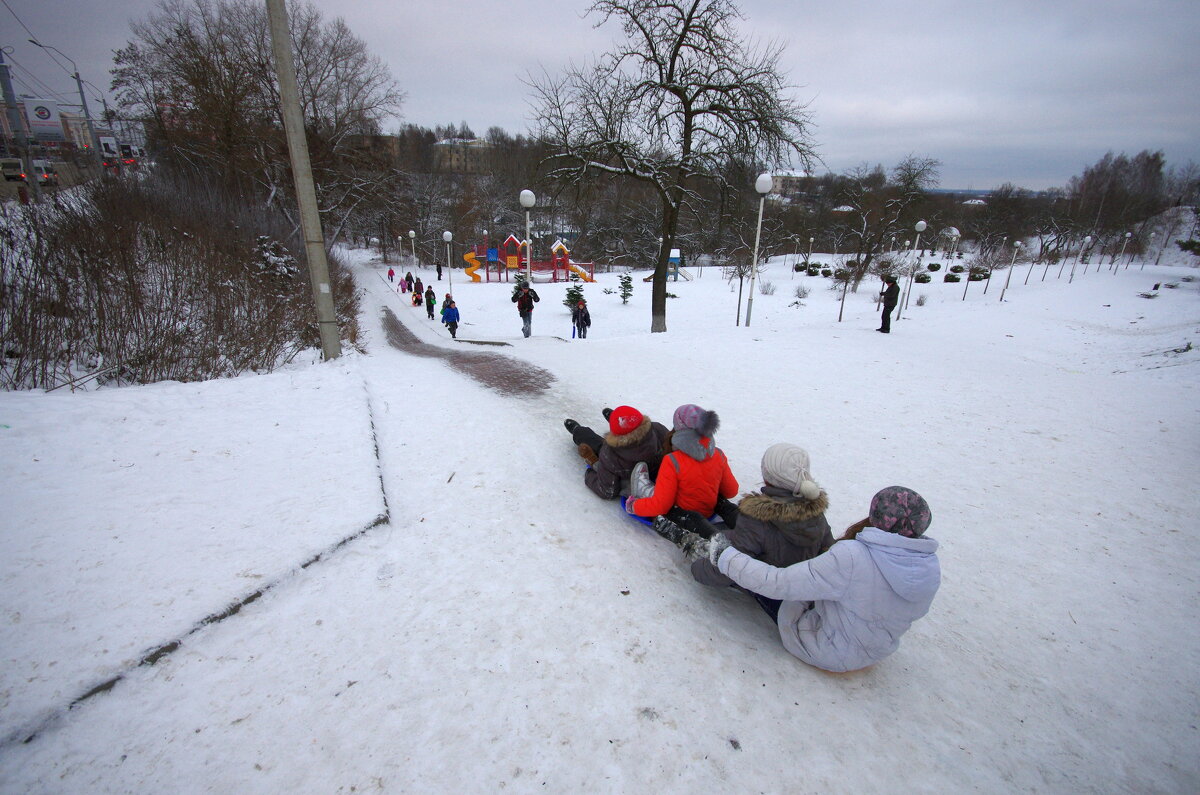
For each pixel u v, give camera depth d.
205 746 1.86
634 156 14.67
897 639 2.19
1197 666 2.64
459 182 66.06
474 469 4.17
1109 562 3.52
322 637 2.40
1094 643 2.79
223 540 2.89
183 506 3.20
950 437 5.78
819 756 2.03
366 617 2.54
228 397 5.40
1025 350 15.77
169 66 27.42
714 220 19.69
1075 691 2.46
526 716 2.10
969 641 2.77
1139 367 12.88
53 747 1.79
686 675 2.37
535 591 2.84
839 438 5.67
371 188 35.84
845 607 2.18
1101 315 22.09
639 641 2.55
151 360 6.34
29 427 3.93
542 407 5.97
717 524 3.29
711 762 1.97
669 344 11.03
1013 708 2.35
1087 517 4.09
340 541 2.98
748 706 2.23
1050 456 5.29
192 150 26.86
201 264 8.33
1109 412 6.74
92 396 4.96
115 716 1.92
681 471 3.07
